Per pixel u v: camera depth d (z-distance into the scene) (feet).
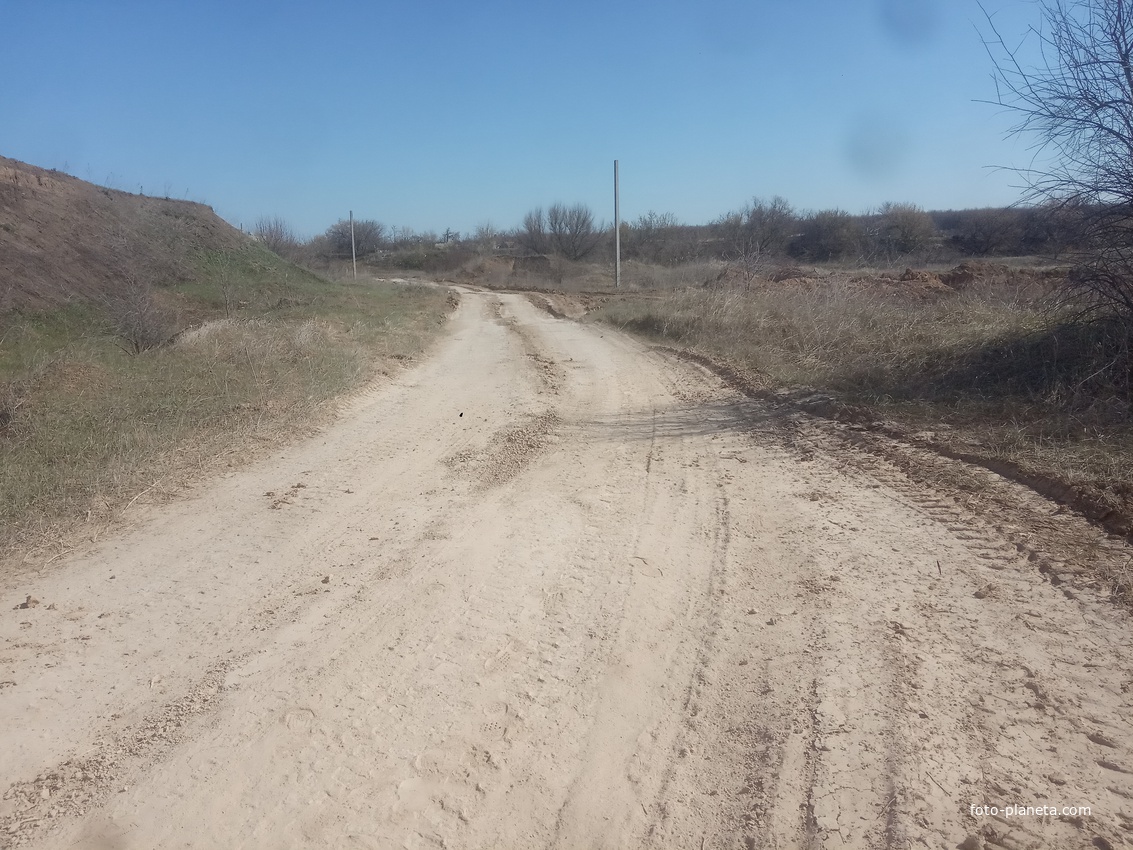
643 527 20.62
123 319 45.65
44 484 23.38
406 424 33.86
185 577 18.04
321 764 11.21
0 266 52.21
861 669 13.01
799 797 10.18
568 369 49.67
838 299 50.93
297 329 51.42
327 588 17.24
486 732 11.90
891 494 21.80
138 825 10.15
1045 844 8.98
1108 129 28.02
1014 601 14.97
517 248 258.16
